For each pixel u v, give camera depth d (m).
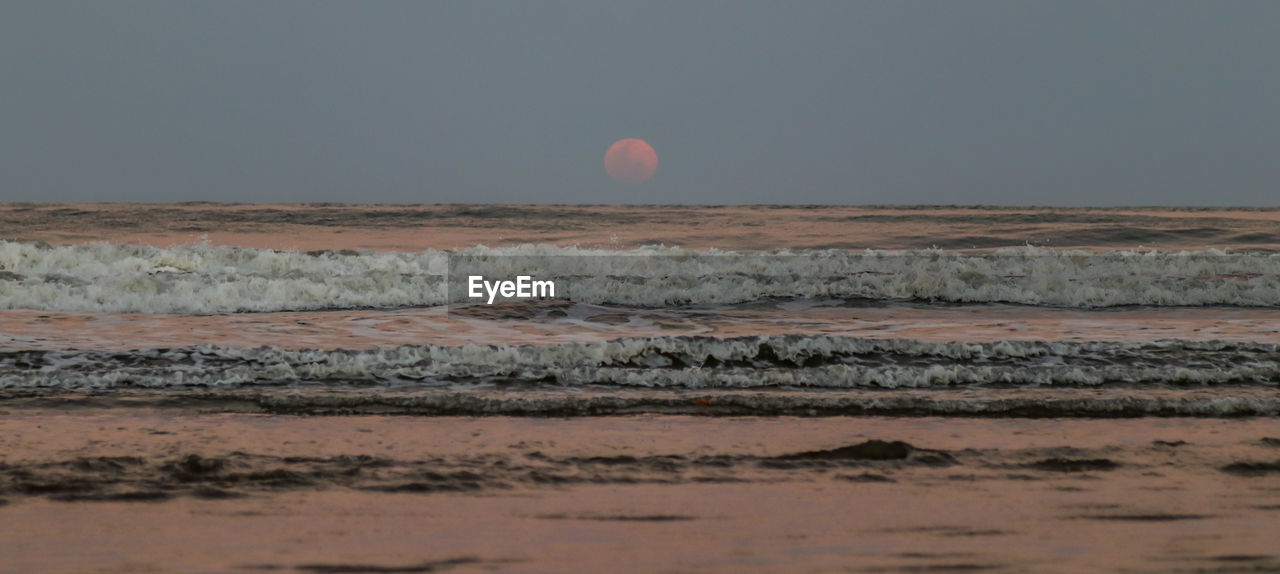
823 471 21.28
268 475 20.16
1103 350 36.56
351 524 17.09
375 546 15.84
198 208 123.88
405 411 26.78
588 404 27.81
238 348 33.69
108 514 17.41
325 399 27.59
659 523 17.42
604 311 50.06
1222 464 22.08
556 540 16.30
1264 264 62.41
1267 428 25.94
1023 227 108.56
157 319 43.28
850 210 141.88
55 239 91.94
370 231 106.25
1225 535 16.91
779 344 35.53
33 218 107.31
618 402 28.09
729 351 35.12
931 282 55.91
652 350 34.94
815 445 23.59
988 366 34.44
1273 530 17.28
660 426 25.50
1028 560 15.39
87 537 16.11
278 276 53.47
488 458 21.91
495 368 32.31
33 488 18.83
